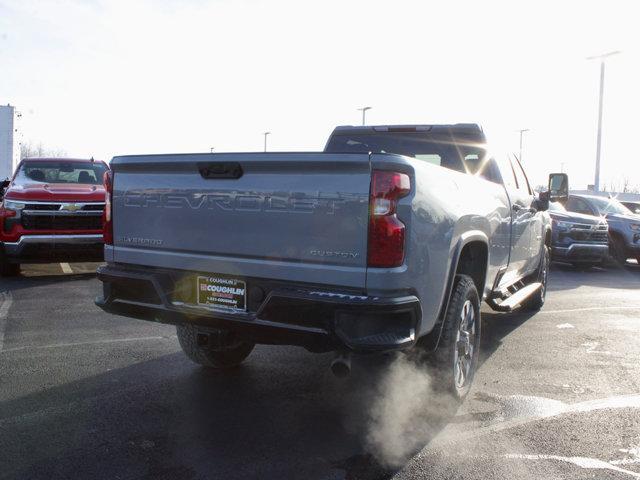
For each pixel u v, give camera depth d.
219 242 3.58
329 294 3.18
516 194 5.73
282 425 3.75
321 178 3.26
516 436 3.64
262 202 3.42
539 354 5.59
